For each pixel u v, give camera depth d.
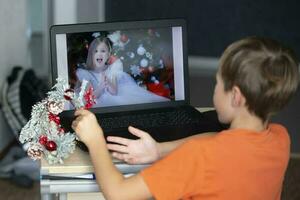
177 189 0.97
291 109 3.26
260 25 4.09
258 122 1.03
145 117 1.39
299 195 2.41
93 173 1.16
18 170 2.63
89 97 1.26
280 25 4.04
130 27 1.40
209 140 1.00
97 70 1.40
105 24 1.39
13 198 2.45
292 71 1.00
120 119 1.38
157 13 4.14
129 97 1.43
